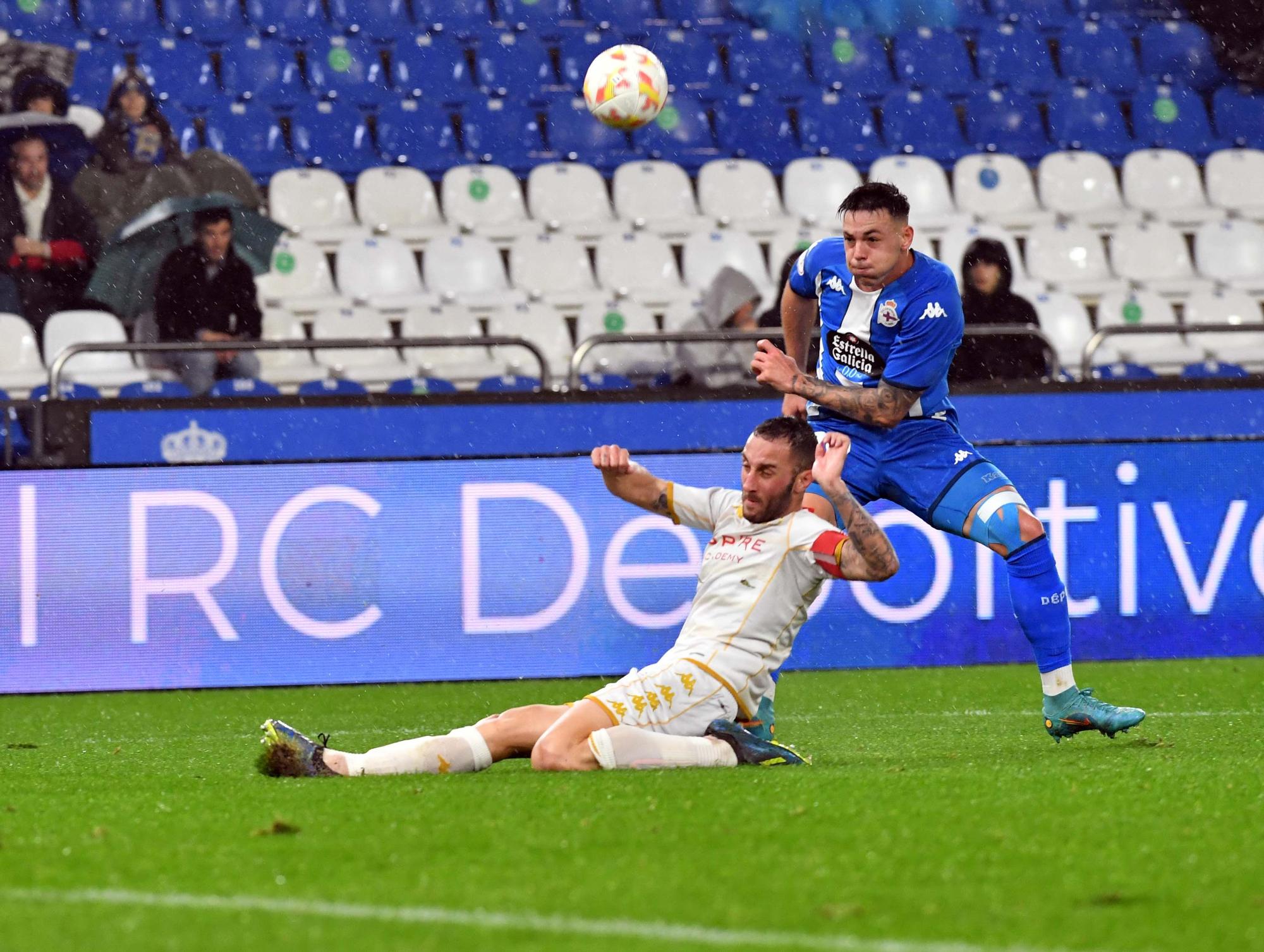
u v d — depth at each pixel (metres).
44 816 13.48
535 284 42.91
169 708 24.94
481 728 15.59
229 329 37.03
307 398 29.78
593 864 10.88
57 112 42.38
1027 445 28.20
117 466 26.56
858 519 15.20
